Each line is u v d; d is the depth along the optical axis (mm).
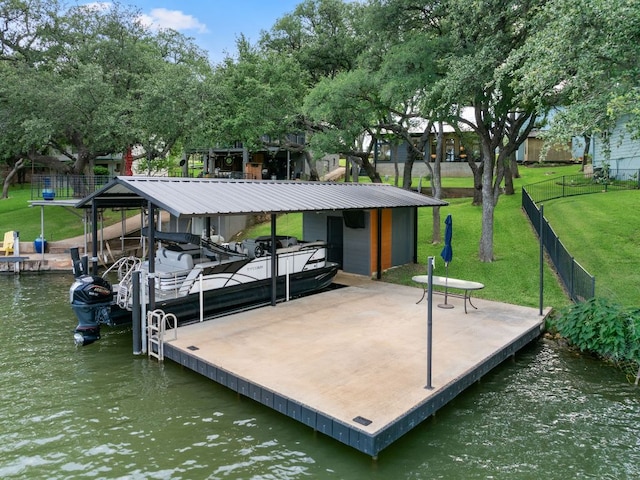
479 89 11398
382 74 12633
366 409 5430
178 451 5406
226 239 20438
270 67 19281
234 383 6461
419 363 6930
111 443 5570
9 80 20641
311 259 11961
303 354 7297
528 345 8891
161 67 21859
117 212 26031
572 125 7180
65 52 23234
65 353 8523
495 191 14234
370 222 13633
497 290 11609
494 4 10289
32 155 25797
